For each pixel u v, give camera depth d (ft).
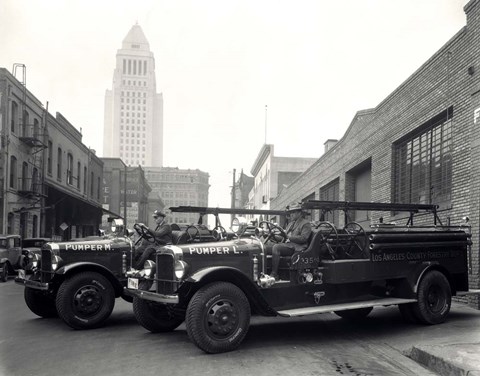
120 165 243.60
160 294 21.56
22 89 93.45
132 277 25.08
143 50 446.19
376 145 53.62
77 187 133.80
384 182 51.06
